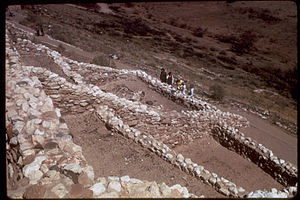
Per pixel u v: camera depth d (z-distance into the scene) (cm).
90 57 1573
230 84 2292
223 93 1427
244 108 1330
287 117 1423
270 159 618
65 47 1652
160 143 534
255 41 5497
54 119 432
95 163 435
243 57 4162
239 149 710
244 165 657
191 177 454
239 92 1953
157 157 495
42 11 3581
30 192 265
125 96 954
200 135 776
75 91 598
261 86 2503
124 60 1911
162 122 666
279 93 2334
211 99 1388
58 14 3988
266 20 7625
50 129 403
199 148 725
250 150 676
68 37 2061
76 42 2041
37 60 873
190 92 1298
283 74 3080
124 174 423
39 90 495
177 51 3706
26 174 299
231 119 902
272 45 5238
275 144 869
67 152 363
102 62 1416
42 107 450
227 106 1293
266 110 1416
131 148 506
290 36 5916
